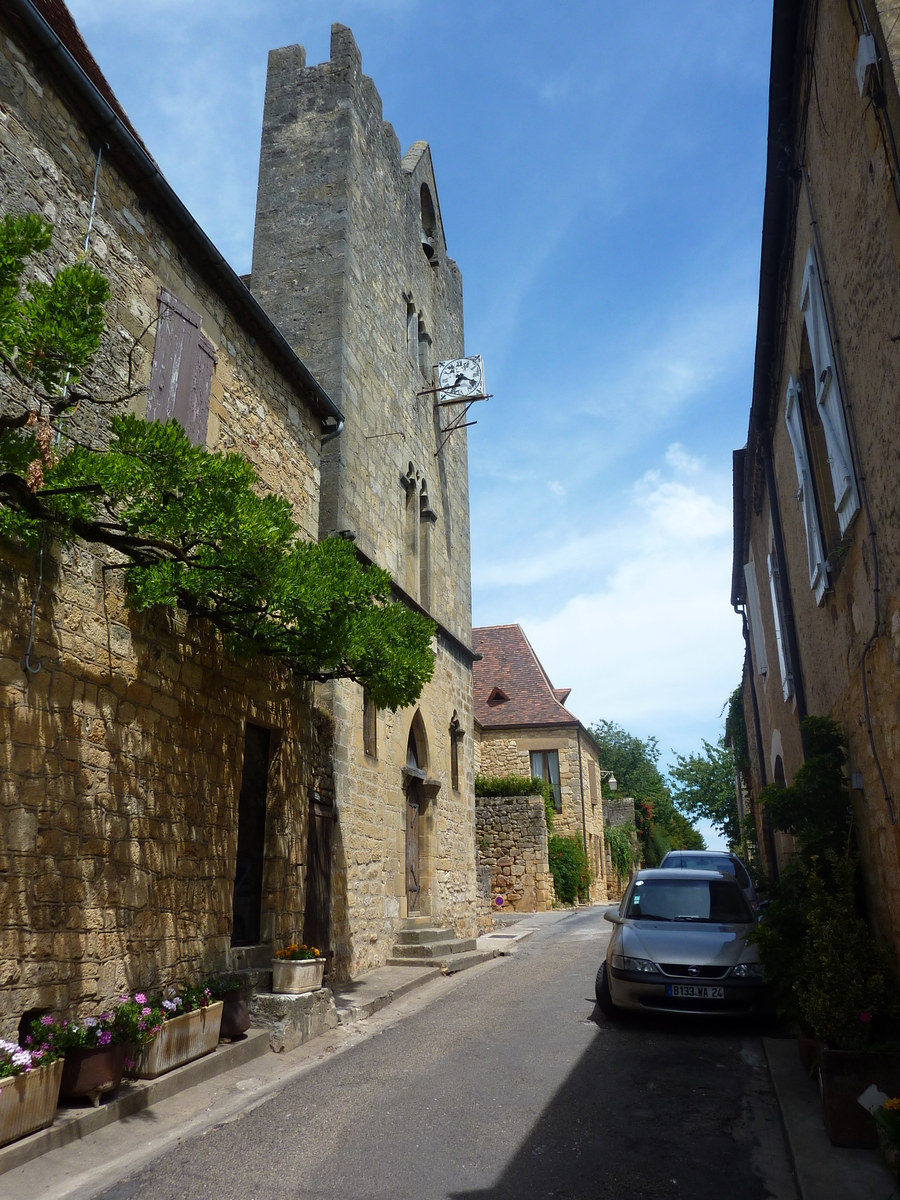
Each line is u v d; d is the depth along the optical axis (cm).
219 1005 680
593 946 1467
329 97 1477
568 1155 489
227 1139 520
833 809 723
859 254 552
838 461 636
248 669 870
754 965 792
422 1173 464
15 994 523
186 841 731
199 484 548
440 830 1556
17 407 576
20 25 609
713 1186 447
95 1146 497
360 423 1350
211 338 866
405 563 1545
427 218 1972
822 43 610
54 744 580
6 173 588
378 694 795
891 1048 500
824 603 770
